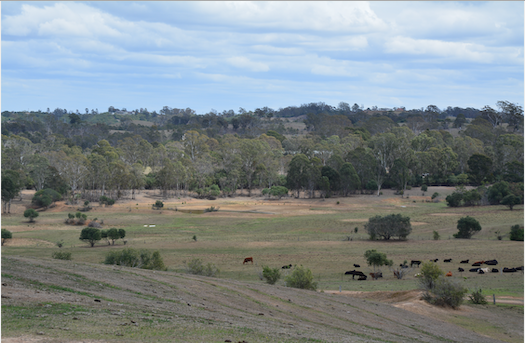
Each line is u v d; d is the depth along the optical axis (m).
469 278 48.94
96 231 75.50
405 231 80.50
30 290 16.83
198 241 79.69
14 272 19.66
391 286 43.38
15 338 11.03
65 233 88.50
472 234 84.25
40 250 69.44
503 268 52.97
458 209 118.50
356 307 29.33
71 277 21.38
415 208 127.25
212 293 25.02
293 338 16.17
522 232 76.75
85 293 18.55
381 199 147.25
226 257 63.88
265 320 20.02
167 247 73.38
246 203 142.75
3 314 13.05
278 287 32.47
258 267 56.38
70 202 136.50
